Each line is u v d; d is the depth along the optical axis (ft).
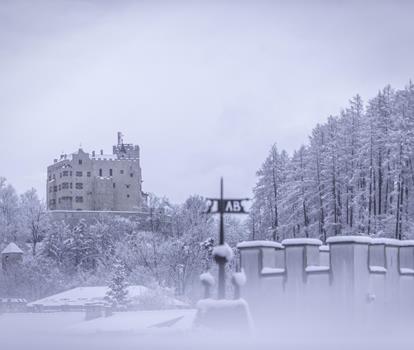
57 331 112.06
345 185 376.48
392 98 378.32
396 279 82.53
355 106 396.98
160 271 389.60
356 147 384.06
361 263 78.89
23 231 625.82
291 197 394.11
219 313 71.67
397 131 336.70
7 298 406.41
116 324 130.21
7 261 518.37
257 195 444.55
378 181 360.28
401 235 320.70
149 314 146.51
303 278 78.59
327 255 85.97
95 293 345.72
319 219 386.93
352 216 371.97
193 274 393.09
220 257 72.18
